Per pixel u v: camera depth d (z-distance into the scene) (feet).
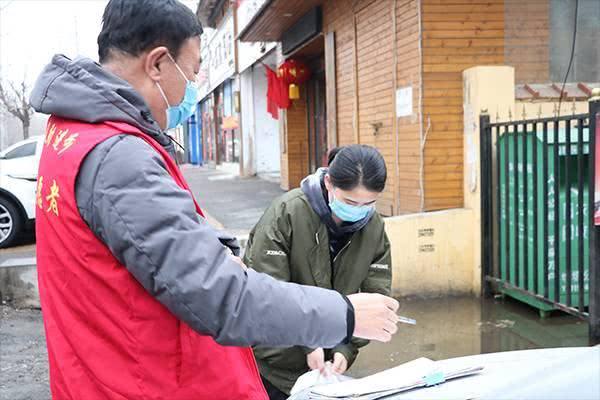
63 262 4.36
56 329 4.55
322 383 6.84
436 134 20.20
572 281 16.06
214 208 33.88
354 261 8.08
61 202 4.28
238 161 64.90
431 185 20.26
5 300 19.12
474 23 20.18
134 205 3.99
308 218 7.82
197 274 3.95
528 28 20.51
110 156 4.12
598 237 13.88
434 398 5.01
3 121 70.28
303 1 29.17
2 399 12.41
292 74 39.29
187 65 4.80
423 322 16.74
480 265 18.75
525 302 17.33
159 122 4.96
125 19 4.58
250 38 39.04
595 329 14.10
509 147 17.35
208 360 4.52
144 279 4.04
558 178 15.30
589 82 21.20
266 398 5.24
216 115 80.69
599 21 20.99
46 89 4.50
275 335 4.17
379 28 23.58
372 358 14.51
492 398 4.60
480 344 15.05
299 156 43.34
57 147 4.43
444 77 20.16
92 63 4.50
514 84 19.16
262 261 7.95
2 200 25.52
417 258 18.75
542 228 16.24
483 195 18.26
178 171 4.68
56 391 4.66
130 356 4.28
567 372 4.51
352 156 7.06
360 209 7.33
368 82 25.17
